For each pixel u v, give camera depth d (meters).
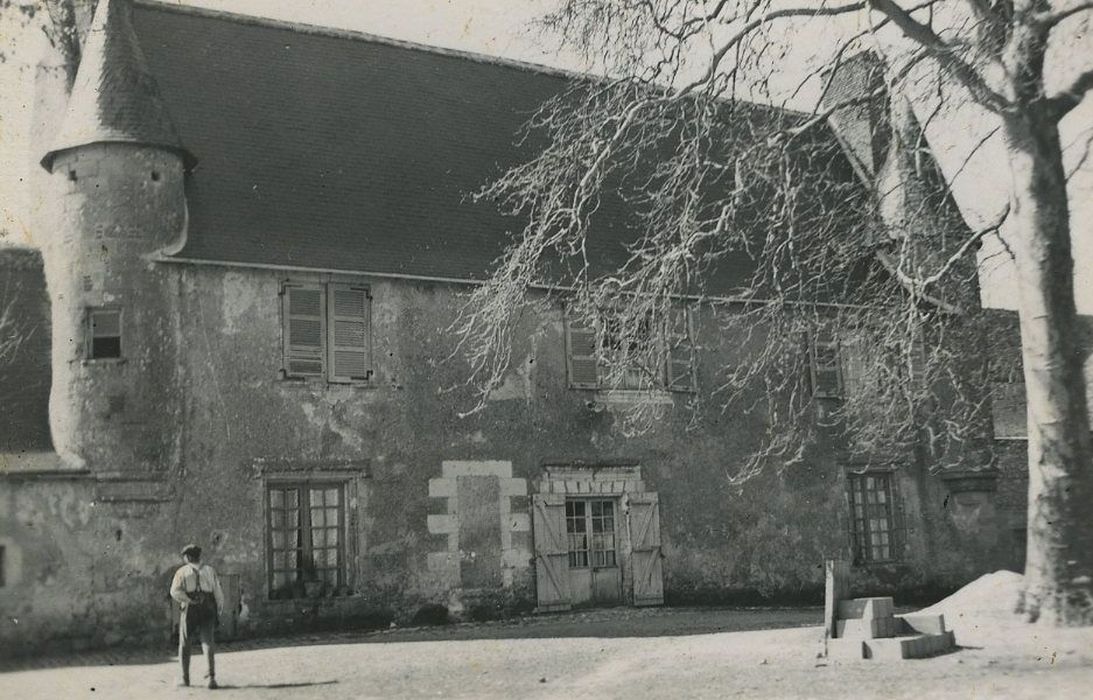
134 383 16.88
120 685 12.33
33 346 17.33
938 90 14.31
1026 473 25.11
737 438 21.48
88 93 17.52
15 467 16.22
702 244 21.80
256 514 17.28
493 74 23.11
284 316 18.03
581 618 18.56
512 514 19.16
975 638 12.15
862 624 11.92
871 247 16.12
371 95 21.23
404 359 18.73
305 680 12.05
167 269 17.34
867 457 22.73
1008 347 25.50
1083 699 9.28
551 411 19.81
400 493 18.33
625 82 14.75
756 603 21.11
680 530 20.64
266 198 18.66
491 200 20.77
